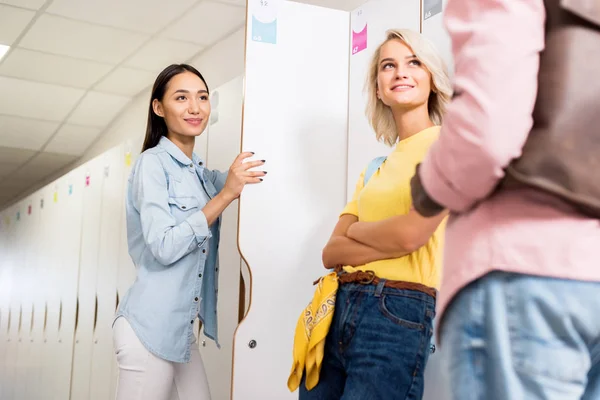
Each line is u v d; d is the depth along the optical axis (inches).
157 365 76.3
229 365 111.3
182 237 76.1
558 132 32.4
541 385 32.5
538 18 33.2
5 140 297.6
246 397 86.8
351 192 91.8
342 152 95.0
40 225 237.0
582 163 32.0
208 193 87.4
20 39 186.2
